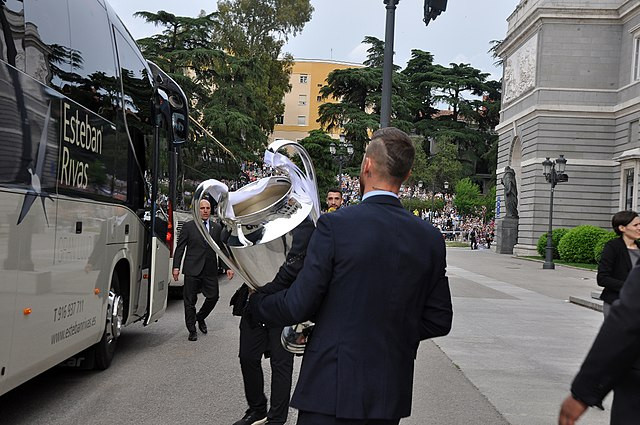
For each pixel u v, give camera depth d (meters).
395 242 2.98
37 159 5.41
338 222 2.98
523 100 47.09
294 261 3.35
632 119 40.66
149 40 52.81
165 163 10.27
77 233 6.45
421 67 90.06
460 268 30.31
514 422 6.28
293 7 60.47
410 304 3.00
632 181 40.53
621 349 2.37
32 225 5.30
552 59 43.59
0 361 4.76
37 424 5.87
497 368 8.73
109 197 7.55
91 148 6.90
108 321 7.86
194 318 10.11
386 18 13.56
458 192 76.19
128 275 8.51
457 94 87.19
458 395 7.27
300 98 113.00
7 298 4.84
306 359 2.95
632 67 40.94
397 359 2.94
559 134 43.50
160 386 7.29
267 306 3.12
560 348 10.32
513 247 46.97
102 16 7.43
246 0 59.88
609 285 6.68
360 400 2.82
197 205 3.30
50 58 5.76
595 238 35.06
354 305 2.90
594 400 2.43
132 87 8.60
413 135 85.69
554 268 31.91
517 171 48.91
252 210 3.55
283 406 5.41
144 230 9.16
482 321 13.10
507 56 51.62
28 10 5.29
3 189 4.75
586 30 43.19
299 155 3.77
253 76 54.75
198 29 53.38
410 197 75.44
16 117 4.98
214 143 20.09
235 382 7.51
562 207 43.53
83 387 7.23
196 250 10.12
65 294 6.12
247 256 3.31
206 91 54.50
